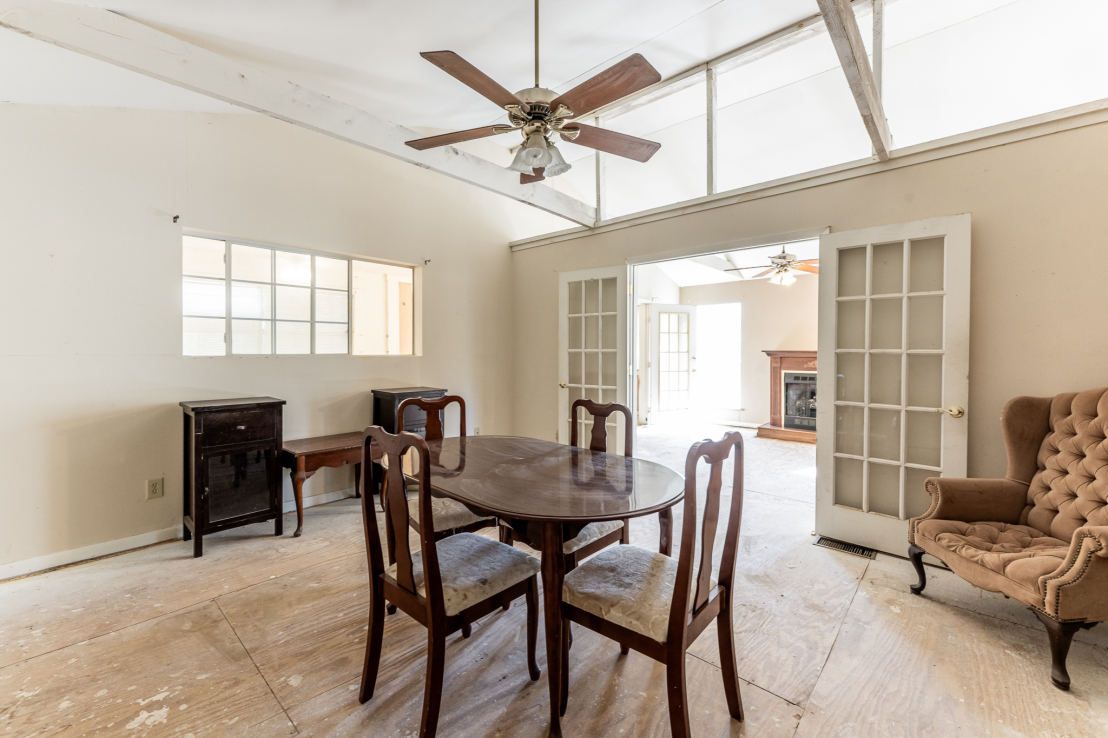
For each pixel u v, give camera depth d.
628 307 3.97
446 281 4.50
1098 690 1.62
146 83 2.40
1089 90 3.32
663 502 1.55
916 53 3.24
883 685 1.66
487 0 2.09
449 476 1.87
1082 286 2.19
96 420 2.69
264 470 2.96
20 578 2.44
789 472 4.70
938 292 2.51
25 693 1.61
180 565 2.59
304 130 3.52
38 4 1.78
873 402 2.79
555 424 4.69
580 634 2.00
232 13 1.99
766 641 1.92
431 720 1.38
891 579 2.43
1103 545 1.50
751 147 4.52
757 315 7.38
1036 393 2.31
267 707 1.56
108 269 2.72
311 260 3.68
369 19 2.11
